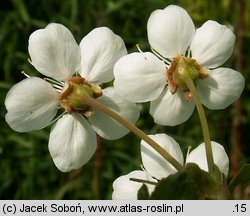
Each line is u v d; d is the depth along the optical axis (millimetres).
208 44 117
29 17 257
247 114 246
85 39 117
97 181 229
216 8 248
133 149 236
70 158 117
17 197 237
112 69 116
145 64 114
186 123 237
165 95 118
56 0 260
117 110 116
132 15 256
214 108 120
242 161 236
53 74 115
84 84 115
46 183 238
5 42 255
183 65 114
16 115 113
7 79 248
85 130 117
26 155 239
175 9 117
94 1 253
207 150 99
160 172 113
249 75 244
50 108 115
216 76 118
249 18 247
